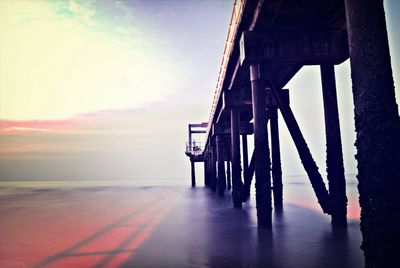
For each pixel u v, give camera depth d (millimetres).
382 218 2574
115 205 18031
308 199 18344
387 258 2527
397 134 2621
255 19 6336
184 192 29078
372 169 2682
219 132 17797
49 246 7285
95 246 7160
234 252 6027
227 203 15828
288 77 9195
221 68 11016
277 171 12250
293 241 6609
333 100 7375
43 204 20016
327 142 7559
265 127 7090
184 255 6062
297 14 6109
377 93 2689
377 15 2773
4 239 8234
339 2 5629
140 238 7902
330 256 5535
